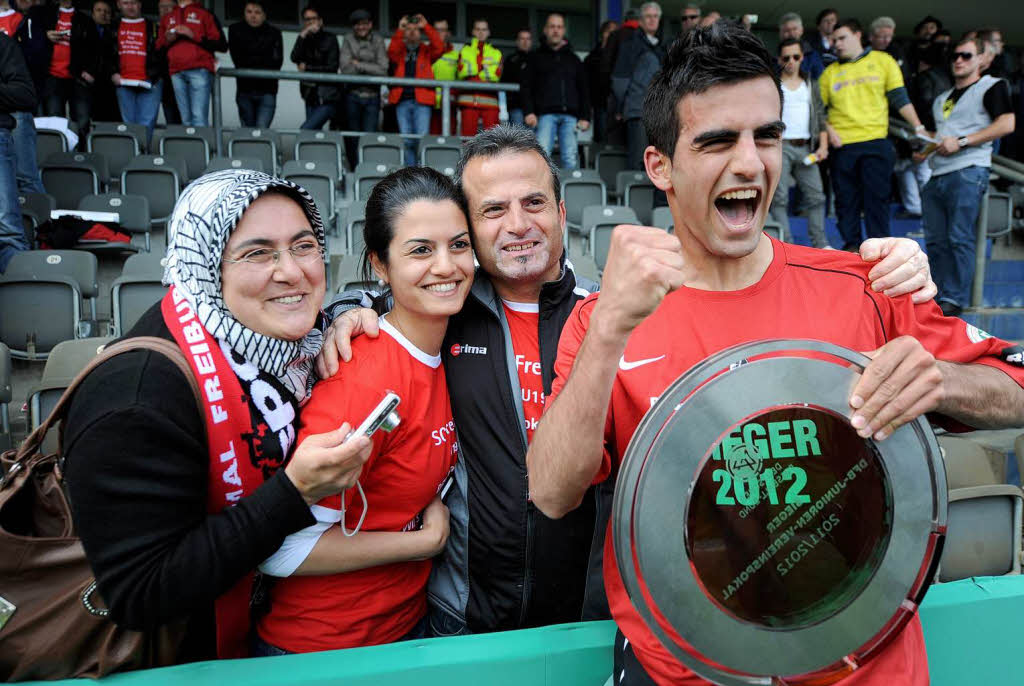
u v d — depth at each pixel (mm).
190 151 6637
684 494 695
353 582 1192
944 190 4738
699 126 830
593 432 804
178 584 908
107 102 7496
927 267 924
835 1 10242
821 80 5379
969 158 4621
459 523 1343
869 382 720
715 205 866
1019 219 7008
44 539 1024
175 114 7887
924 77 7070
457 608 1351
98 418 898
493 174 1339
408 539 1201
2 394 2842
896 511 732
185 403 964
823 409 721
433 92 7203
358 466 970
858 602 732
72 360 2520
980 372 883
